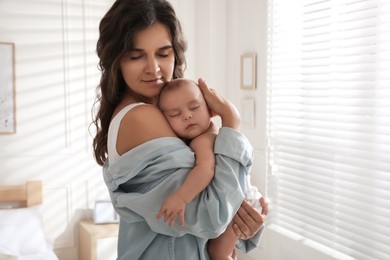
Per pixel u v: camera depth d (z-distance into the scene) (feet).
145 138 3.76
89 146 12.78
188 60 13.62
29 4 11.94
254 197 4.28
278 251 10.98
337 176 9.26
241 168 3.80
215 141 3.84
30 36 12.01
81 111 12.64
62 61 12.36
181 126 4.06
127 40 3.68
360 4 8.63
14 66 11.91
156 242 3.92
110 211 12.54
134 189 3.83
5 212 11.27
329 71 9.37
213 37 12.99
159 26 3.78
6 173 12.03
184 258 3.84
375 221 8.42
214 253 4.10
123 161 3.74
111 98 4.17
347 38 8.87
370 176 8.52
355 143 8.87
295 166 10.52
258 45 11.67
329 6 9.34
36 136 12.25
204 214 3.59
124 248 4.12
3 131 11.93
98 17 12.62
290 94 10.57
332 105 9.45
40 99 12.22
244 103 12.25
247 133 12.30
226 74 13.21
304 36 10.05
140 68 3.78
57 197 12.51
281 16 10.84
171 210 3.47
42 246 10.84
